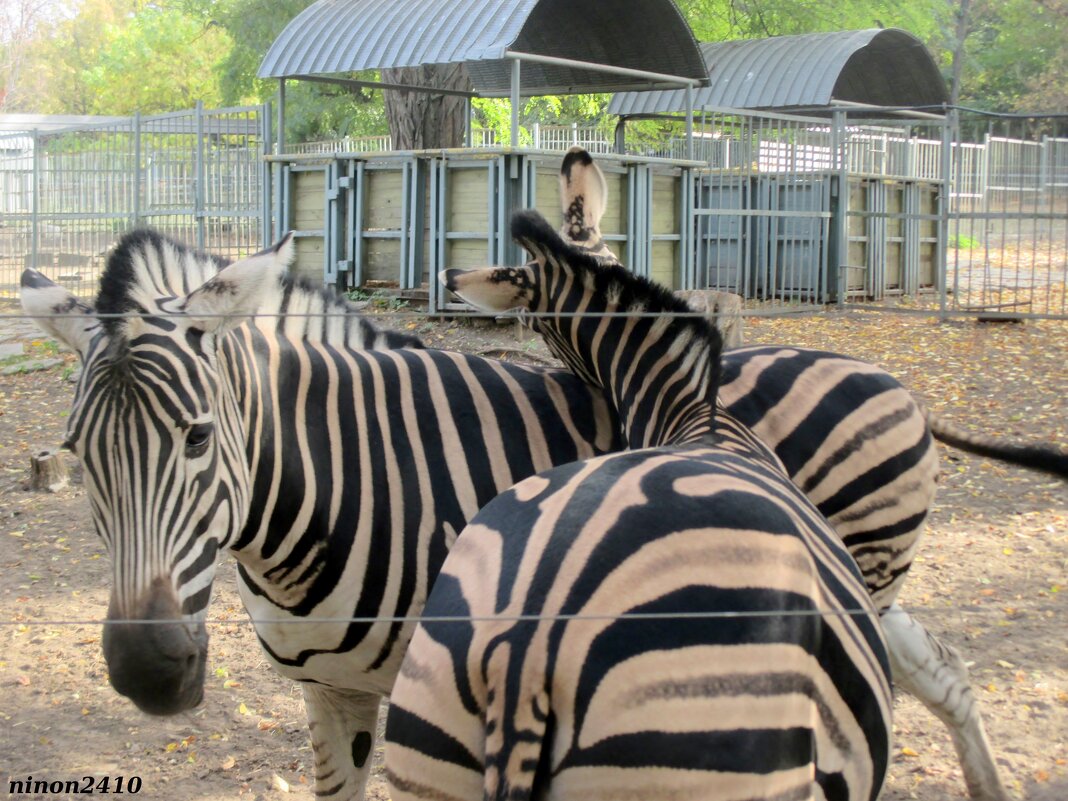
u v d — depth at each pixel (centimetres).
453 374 282
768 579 163
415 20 1103
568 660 155
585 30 1214
